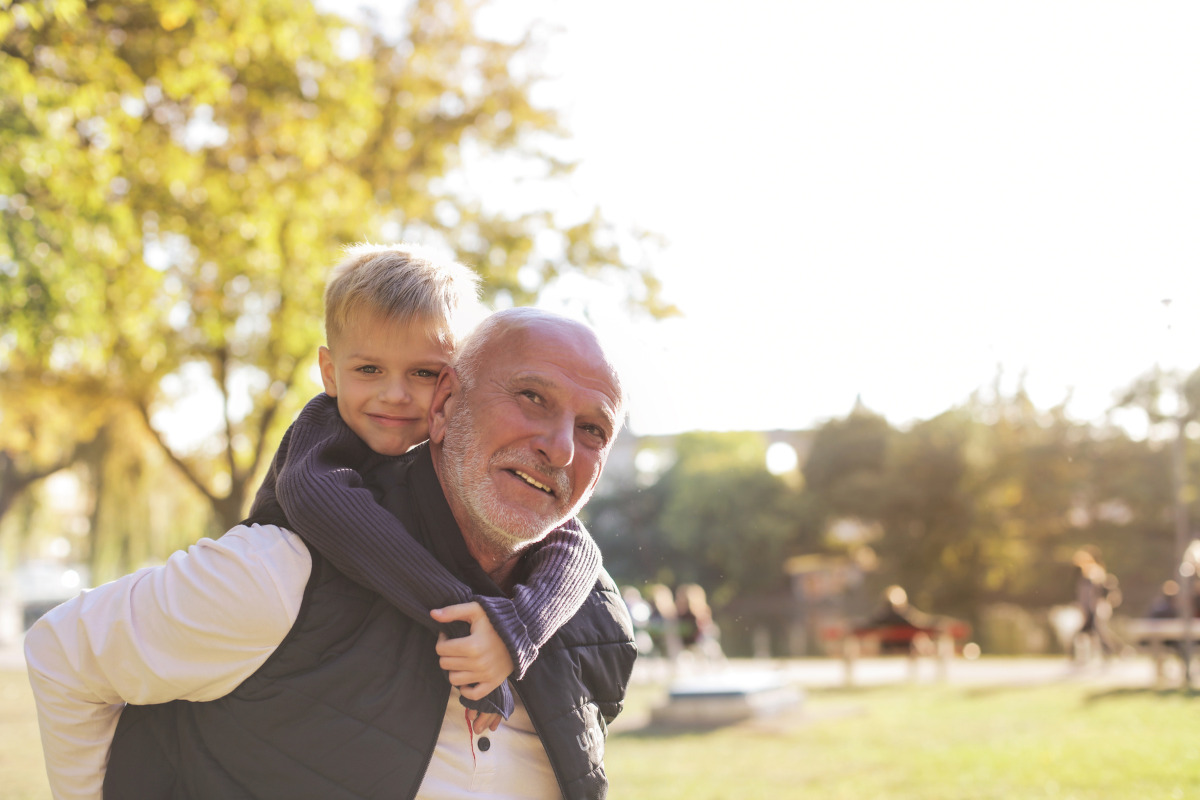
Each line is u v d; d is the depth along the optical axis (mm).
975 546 43406
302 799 1725
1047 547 42094
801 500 51562
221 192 13164
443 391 1982
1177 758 7395
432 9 19016
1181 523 13359
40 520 35594
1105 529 39594
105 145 10289
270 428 18109
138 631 1734
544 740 1870
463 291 2262
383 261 2211
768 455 57219
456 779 1827
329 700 1738
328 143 14062
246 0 11164
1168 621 14789
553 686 1916
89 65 9883
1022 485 42812
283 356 16750
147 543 28203
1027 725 10008
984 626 37219
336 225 15289
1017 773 7480
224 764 1769
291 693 1735
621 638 2111
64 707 1825
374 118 14992
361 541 1750
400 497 1921
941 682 15070
